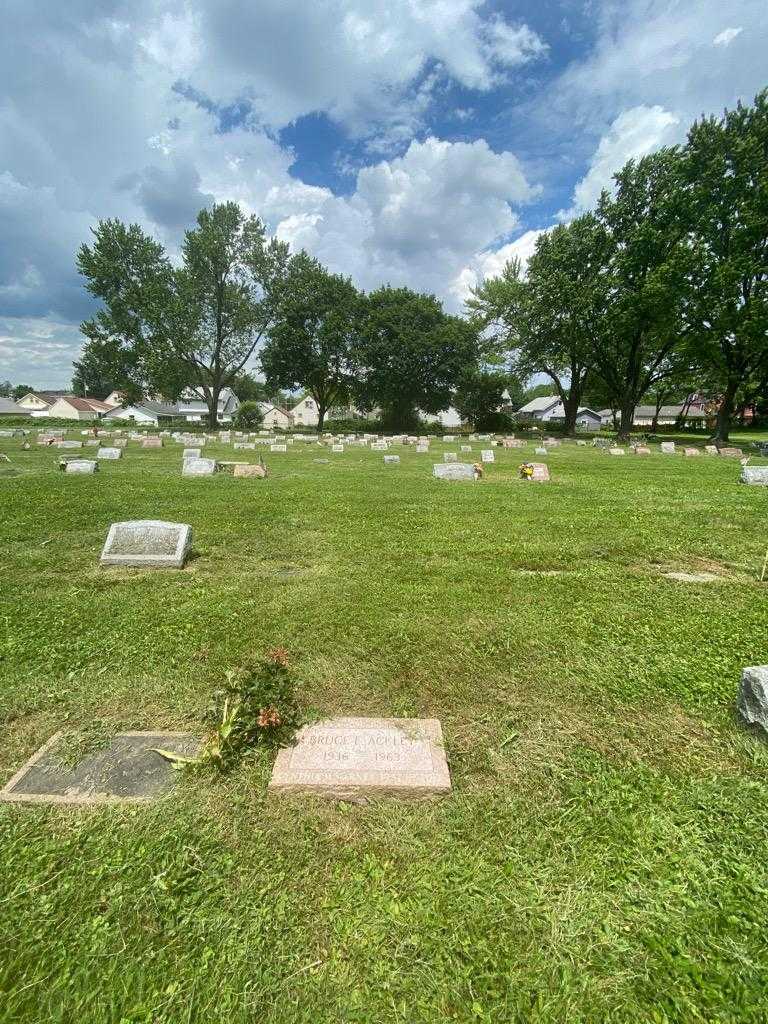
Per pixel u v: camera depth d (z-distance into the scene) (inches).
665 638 167.0
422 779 100.0
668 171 1182.3
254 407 2603.3
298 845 86.9
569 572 240.7
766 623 179.3
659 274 1132.5
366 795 98.5
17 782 101.0
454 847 86.9
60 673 141.0
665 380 1854.1
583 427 2859.3
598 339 1363.2
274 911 75.2
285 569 241.0
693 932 73.0
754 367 1256.8
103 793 98.3
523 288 1535.4
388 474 623.2
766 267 1078.4
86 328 1646.2
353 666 147.2
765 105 1030.4
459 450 1069.1
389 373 1907.0
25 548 267.9
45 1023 61.9
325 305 1873.8
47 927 72.8
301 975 67.2
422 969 67.9
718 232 1130.0
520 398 4375.0
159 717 122.9
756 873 82.3
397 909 75.5
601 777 104.1
